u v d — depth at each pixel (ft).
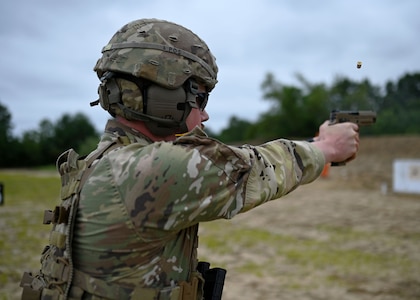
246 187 4.29
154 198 4.07
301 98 154.40
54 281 4.39
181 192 4.09
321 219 35.58
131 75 4.45
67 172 4.58
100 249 4.17
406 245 27.14
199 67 4.57
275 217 36.58
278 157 4.56
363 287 19.17
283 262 23.11
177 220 4.10
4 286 17.74
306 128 153.58
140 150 4.27
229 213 4.24
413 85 184.24
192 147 4.24
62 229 4.39
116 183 4.18
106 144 4.60
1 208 39.73
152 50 4.42
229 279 20.08
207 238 28.60
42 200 46.21
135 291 4.14
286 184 4.51
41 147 157.17
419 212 38.63
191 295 4.41
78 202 4.34
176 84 4.42
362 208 40.91
